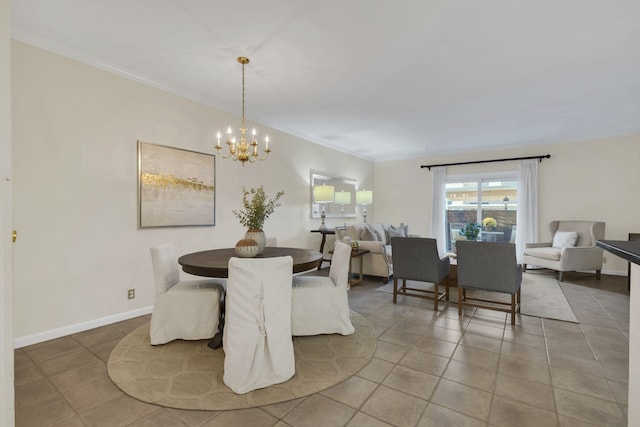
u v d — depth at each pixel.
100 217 2.80
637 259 0.96
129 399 1.76
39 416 1.62
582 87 3.30
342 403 1.75
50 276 2.53
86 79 2.71
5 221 1.02
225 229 3.90
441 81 3.17
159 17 2.15
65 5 2.03
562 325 2.94
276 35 2.37
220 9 2.06
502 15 2.11
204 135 3.67
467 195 6.54
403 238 3.50
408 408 1.70
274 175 4.71
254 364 1.89
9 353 1.05
